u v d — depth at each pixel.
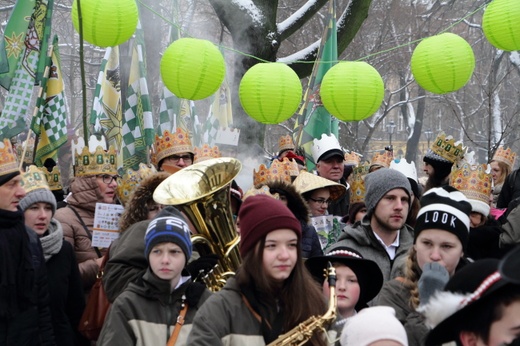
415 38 34.59
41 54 11.09
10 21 11.04
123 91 16.38
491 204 10.76
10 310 7.29
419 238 6.20
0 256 7.25
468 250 8.68
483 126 41.97
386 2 33.66
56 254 8.21
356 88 10.68
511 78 40.50
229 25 17.03
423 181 13.64
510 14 10.41
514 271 2.99
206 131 15.23
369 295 6.50
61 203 10.06
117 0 10.20
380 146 57.97
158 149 10.55
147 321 6.36
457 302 3.62
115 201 9.94
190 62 10.41
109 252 7.63
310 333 5.47
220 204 7.06
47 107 11.27
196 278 6.99
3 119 10.99
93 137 10.42
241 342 5.46
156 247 6.43
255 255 5.53
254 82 10.73
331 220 9.95
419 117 41.38
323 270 6.43
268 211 5.54
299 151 13.48
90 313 7.62
